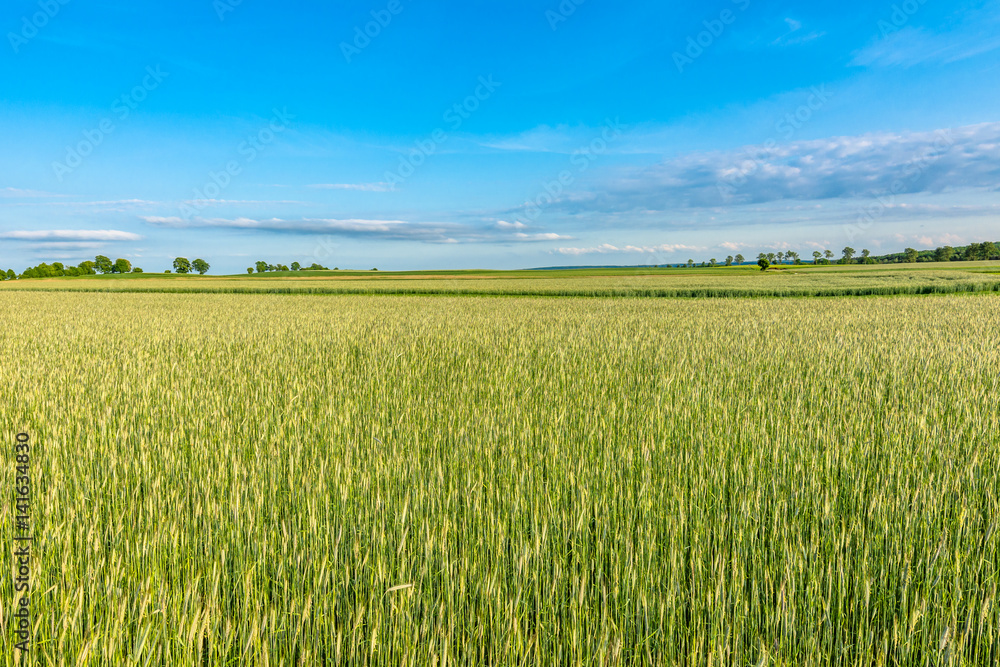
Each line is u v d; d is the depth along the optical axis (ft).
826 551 8.17
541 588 7.59
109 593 6.91
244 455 12.67
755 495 9.68
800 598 7.13
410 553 8.05
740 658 6.46
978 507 9.62
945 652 6.30
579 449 12.75
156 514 9.20
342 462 11.70
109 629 6.43
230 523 8.84
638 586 7.28
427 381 21.33
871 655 6.55
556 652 6.56
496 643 6.53
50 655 6.24
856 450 12.66
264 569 7.64
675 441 13.42
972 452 12.20
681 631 6.81
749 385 20.13
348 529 8.77
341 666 6.37
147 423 15.17
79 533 8.40
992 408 15.99
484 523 8.85
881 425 14.62
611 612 7.04
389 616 6.69
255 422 15.40
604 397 18.20
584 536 8.48
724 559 7.55
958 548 7.88
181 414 16.22
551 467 11.46
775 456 11.64
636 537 8.65
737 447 12.96
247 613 6.93
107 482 10.77
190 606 6.76
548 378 21.84
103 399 17.63
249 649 6.27
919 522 8.78
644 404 17.26
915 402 17.06
